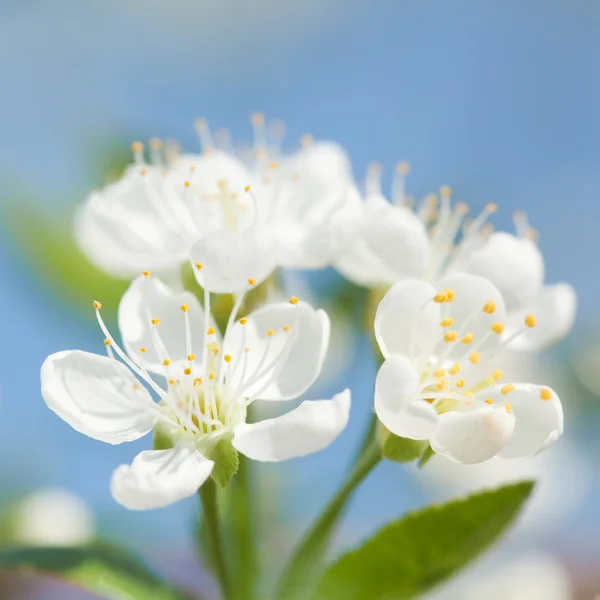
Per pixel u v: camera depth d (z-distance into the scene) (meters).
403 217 0.31
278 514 0.33
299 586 0.29
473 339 0.30
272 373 0.30
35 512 0.34
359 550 0.30
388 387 0.29
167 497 0.28
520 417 0.29
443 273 0.32
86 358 0.30
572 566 0.36
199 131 0.33
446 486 0.37
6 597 0.34
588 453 0.37
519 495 0.29
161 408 0.30
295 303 0.30
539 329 0.31
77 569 0.30
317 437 0.29
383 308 0.29
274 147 0.33
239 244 0.30
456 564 0.29
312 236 0.31
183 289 0.31
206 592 0.33
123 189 0.32
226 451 0.29
